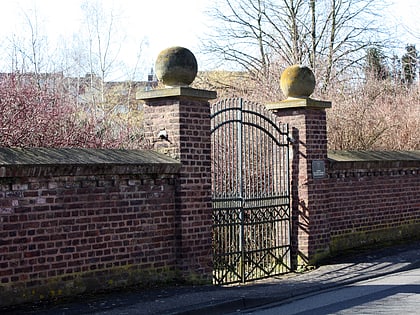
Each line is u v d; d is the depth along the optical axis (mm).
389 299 9000
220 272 10586
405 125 21141
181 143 9703
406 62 27062
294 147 12047
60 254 8312
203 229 10000
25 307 7852
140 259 9297
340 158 13164
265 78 23375
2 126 12070
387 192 14477
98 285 8750
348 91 21906
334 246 12977
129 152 9469
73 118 15047
